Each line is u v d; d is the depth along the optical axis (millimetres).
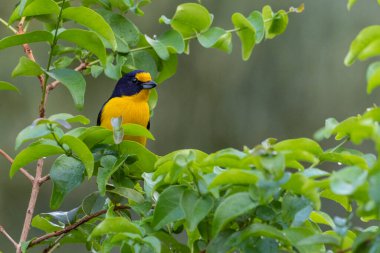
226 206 5727
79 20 8438
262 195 5621
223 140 20750
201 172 6254
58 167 8195
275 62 20328
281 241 5871
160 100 20969
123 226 6215
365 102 19984
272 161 5445
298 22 19938
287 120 20328
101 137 7949
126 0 10289
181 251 6727
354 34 19641
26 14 8469
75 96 8461
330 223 7086
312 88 20125
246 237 5793
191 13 10125
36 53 19234
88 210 8375
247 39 10172
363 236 5398
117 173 8273
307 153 5578
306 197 5879
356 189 5156
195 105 20969
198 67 20875
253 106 20625
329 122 6562
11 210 19891
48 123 7258
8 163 19891
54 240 8711
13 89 8875
